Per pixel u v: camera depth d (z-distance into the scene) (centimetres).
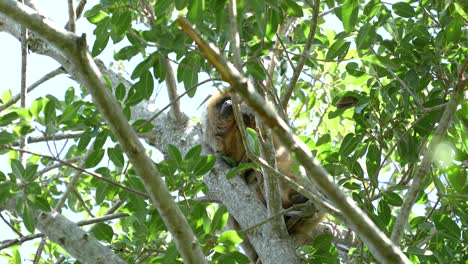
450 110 805
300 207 984
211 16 940
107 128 978
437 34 1045
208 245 938
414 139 1029
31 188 976
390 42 1063
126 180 1012
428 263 1022
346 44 938
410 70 1033
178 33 827
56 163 1309
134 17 998
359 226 614
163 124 1273
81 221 1109
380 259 619
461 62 1034
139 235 1025
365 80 1099
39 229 971
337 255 1043
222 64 572
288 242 1015
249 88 573
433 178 1014
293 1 944
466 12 1069
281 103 933
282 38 1036
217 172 1167
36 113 980
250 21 975
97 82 711
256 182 1348
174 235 752
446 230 1013
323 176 598
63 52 711
